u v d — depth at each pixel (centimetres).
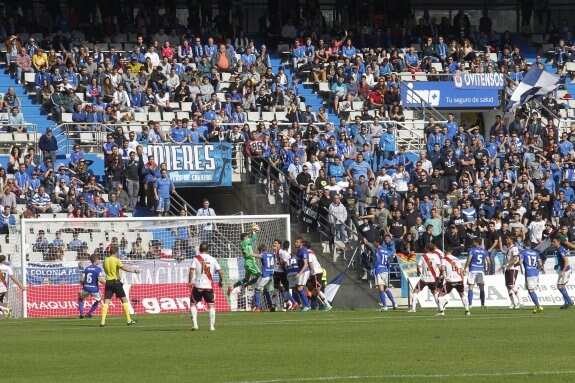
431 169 10062
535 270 7425
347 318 6881
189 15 12162
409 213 9206
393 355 4400
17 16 11644
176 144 9725
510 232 8969
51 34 11681
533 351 4512
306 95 11612
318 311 7906
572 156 10725
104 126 10100
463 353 4459
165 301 8294
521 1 13588
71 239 8250
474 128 10838
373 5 12950
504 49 12650
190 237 8550
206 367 4066
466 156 10275
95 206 9006
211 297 5866
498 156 10700
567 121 11788
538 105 11825
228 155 9862
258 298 8262
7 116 10106
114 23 12050
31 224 8150
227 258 8625
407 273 8625
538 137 11038
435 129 10606
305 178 9425
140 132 10162
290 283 8044
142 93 10706
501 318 6725
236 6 12738
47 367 4147
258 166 9875
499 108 11812
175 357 4428
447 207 9581
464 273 7725
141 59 11275
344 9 12925
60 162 9806
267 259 8194
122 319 7225
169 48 11438
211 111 10531
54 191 9094
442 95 11656
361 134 10438
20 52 10919
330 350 4631
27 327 6438
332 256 8969
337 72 11450
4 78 10931
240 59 11700
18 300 7962
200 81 11081
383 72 11875
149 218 8388
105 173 9500
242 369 3981
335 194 9100
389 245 8794
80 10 11969
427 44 12344
